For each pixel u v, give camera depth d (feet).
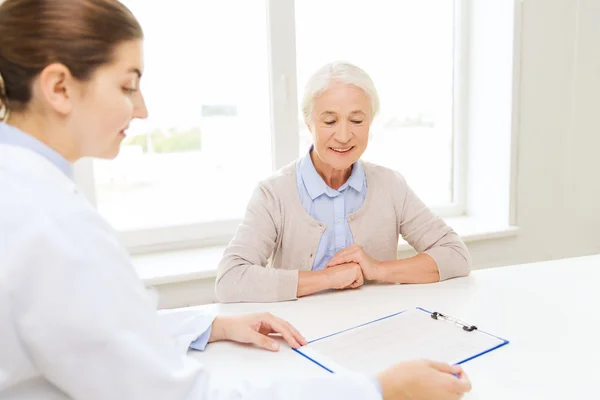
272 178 4.49
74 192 1.84
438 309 3.46
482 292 3.78
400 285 4.03
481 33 7.59
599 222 8.04
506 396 2.33
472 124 7.93
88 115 1.86
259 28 6.52
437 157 8.02
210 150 6.62
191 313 3.09
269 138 6.80
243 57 6.52
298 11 6.64
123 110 1.92
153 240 6.41
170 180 6.52
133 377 1.71
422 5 7.45
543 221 7.69
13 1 1.77
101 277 1.69
